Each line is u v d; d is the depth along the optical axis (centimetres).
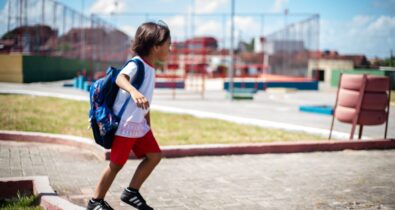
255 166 583
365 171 564
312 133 877
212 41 2612
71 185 456
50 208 364
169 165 576
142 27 336
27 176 469
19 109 1042
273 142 709
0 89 1684
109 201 405
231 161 613
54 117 943
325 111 1330
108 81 323
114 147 331
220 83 3031
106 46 3338
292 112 1373
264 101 1842
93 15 3048
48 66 2456
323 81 4219
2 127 763
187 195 438
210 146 652
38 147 653
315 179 516
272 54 3712
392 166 600
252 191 457
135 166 558
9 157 573
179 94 2158
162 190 454
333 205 411
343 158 655
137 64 323
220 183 489
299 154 680
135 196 354
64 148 654
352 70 3170
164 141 717
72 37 2862
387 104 776
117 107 329
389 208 404
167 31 338
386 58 2838
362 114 761
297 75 3206
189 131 848
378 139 757
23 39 2242
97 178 489
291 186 481
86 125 856
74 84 2086
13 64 2150
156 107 1316
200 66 2778
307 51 3069
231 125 964
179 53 2370
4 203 390
